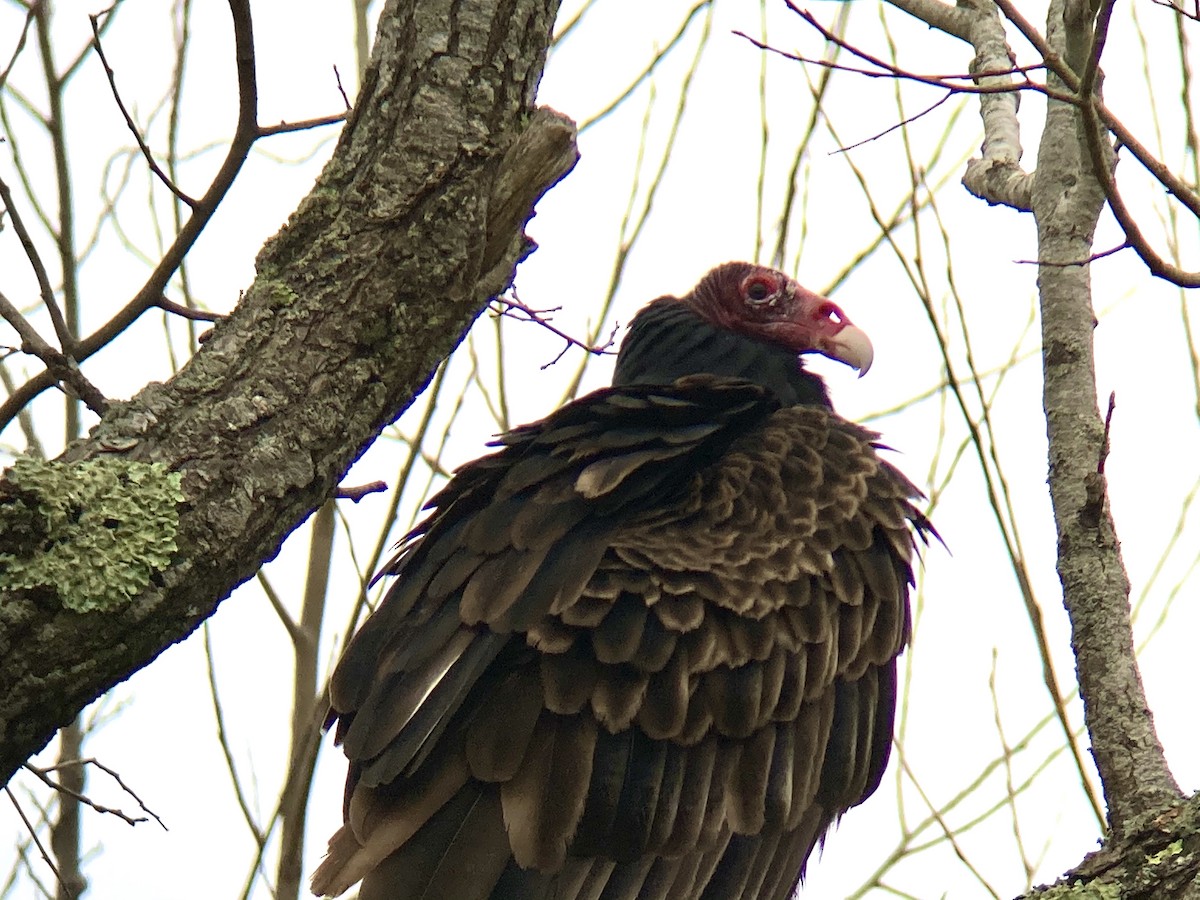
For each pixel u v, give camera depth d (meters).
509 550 6.87
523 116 6.54
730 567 6.84
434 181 6.31
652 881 6.36
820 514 7.32
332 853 6.18
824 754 7.07
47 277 6.77
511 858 6.07
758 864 6.74
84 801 6.91
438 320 6.38
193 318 7.02
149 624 5.82
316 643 9.71
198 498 5.93
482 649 6.44
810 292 10.26
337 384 6.21
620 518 7.03
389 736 6.33
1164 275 6.58
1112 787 6.20
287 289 6.29
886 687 7.49
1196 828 5.71
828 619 7.03
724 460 7.51
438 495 7.71
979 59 9.23
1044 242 7.63
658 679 6.45
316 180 6.46
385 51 6.51
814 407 8.42
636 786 6.31
